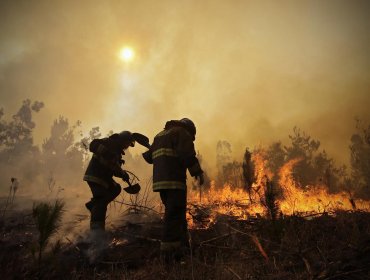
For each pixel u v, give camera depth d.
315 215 4.28
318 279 2.39
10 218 4.48
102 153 3.82
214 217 4.30
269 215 3.62
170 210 3.18
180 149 3.30
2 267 2.78
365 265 2.55
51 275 2.73
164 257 2.99
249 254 3.04
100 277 2.73
